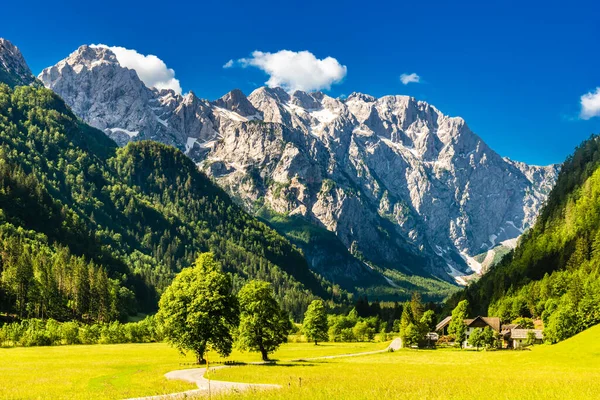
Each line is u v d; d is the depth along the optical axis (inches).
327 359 4291.3
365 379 2544.3
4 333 5221.5
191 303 3129.9
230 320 3213.6
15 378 2581.2
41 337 5374.0
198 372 2807.6
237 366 3284.9
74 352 4424.2
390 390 2096.5
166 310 3228.3
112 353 4328.3
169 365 3245.6
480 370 3255.4
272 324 3710.6
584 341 3848.4
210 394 1817.2
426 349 6072.8
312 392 2010.3
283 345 6673.2
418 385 2289.6
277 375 2728.8
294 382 2383.1
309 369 3166.8
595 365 3223.4
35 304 6584.6
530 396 1974.7
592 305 5403.5
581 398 1936.5
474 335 6092.5
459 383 2389.3
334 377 2640.3
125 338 5964.6
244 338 3683.6
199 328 3125.0
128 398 1900.8
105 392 2060.8
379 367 3444.9
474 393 2042.3
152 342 6230.3
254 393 1966.0
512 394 2020.2
